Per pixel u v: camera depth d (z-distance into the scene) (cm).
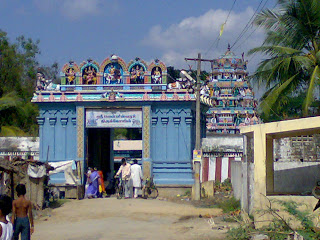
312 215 1126
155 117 2181
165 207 1725
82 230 1304
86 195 2105
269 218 1179
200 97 2306
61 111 2220
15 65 3738
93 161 2402
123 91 2170
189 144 2164
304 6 1712
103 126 2184
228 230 1222
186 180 2139
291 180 1677
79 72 2225
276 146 1884
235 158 2341
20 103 3294
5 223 714
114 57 2203
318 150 1872
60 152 2211
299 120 1145
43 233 1267
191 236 1198
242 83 5319
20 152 2503
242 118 5212
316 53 1753
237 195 1709
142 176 2077
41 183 1686
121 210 1667
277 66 1797
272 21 1808
